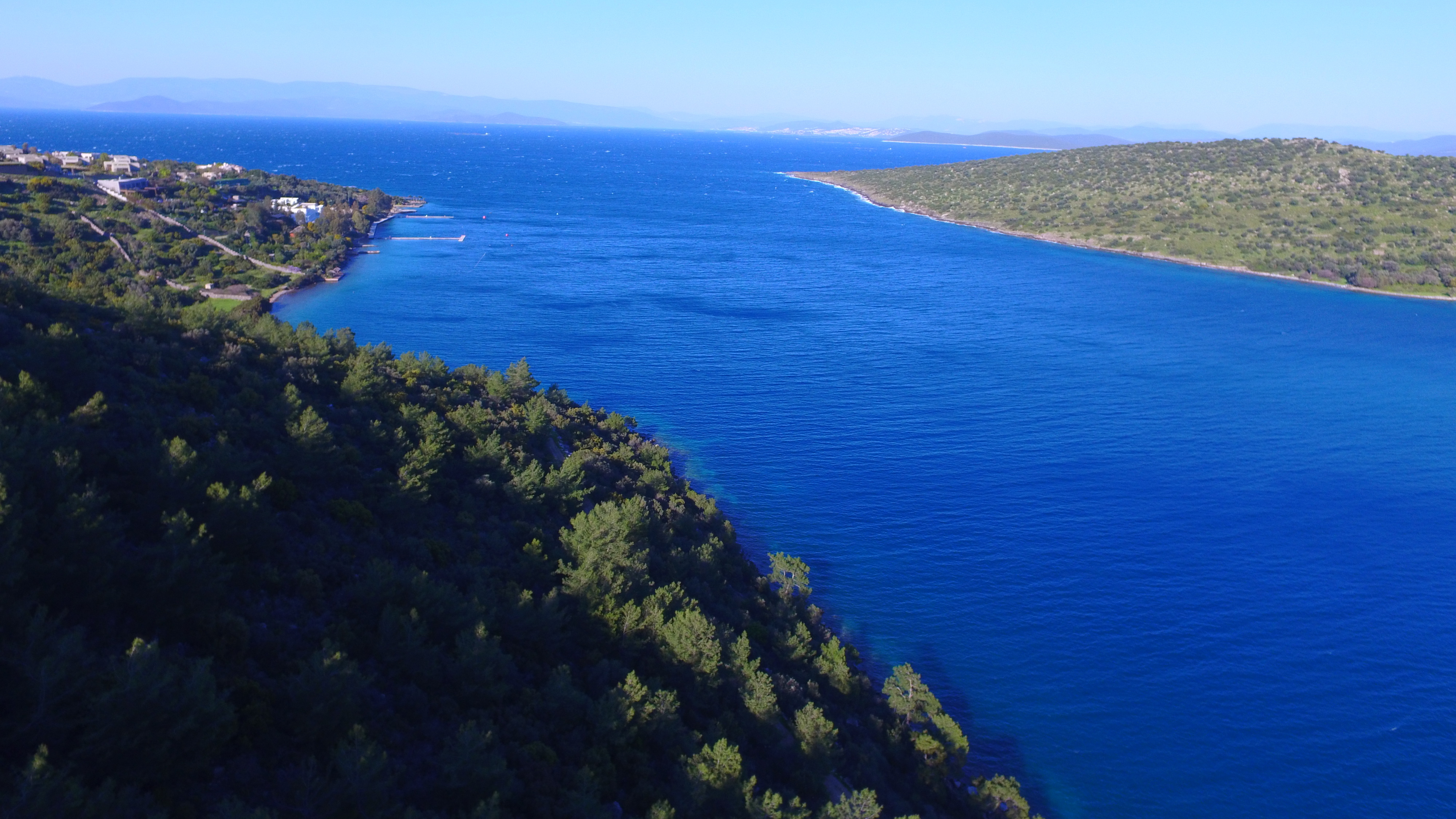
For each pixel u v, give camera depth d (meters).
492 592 41.06
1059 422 110.62
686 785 34.03
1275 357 148.38
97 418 40.09
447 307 154.38
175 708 25.00
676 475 88.38
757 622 53.50
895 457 96.75
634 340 141.00
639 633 44.03
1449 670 62.19
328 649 31.55
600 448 77.00
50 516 30.89
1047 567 73.88
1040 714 56.41
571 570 46.81
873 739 47.38
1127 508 85.62
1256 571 74.44
